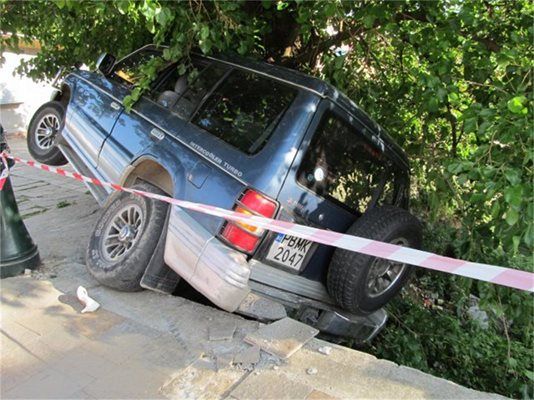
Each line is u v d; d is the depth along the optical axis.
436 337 5.16
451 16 3.85
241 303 3.10
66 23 5.41
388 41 4.59
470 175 2.97
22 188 6.82
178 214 3.18
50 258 4.10
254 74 3.58
